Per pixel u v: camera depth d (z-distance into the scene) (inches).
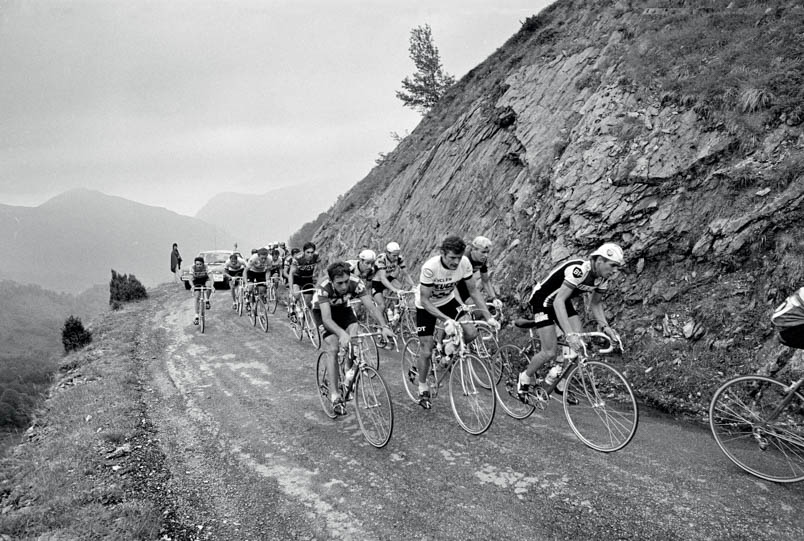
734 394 172.4
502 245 388.5
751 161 260.5
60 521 158.4
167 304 701.3
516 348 231.9
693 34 349.1
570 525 141.5
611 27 445.7
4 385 2404.0
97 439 227.1
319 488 175.6
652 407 222.1
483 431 202.2
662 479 160.4
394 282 361.1
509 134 465.7
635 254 282.4
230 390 300.4
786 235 228.7
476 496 160.7
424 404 231.1
